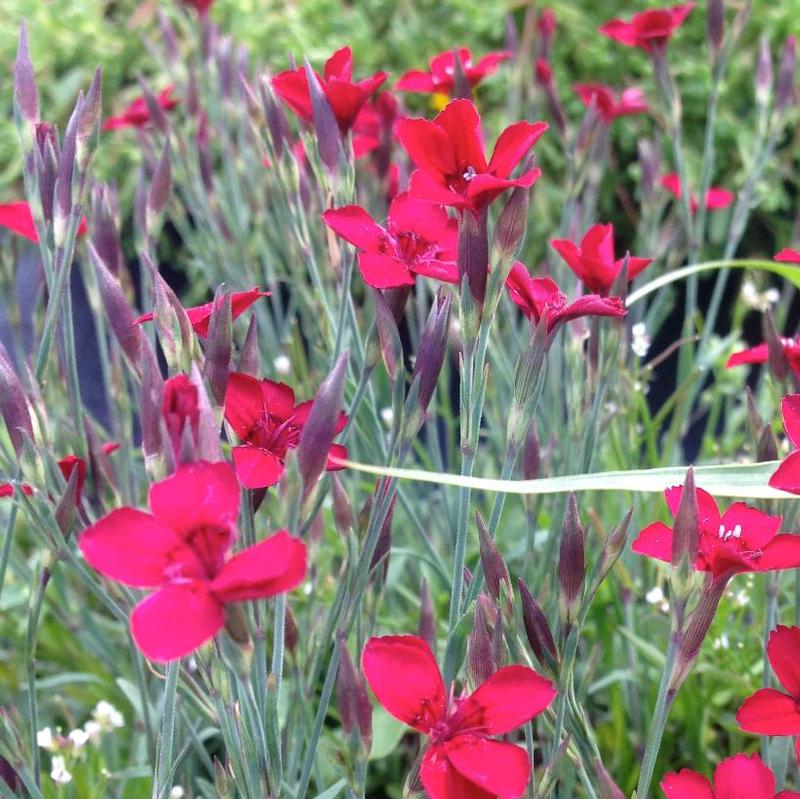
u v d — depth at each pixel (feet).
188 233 1.23
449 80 1.03
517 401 0.63
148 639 0.48
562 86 2.11
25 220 0.80
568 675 0.60
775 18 2.15
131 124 1.20
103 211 0.80
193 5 1.25
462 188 0.61
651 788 0.84
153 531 0.50
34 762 0.71
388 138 0.94
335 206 0.74
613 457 1.02
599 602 0.87
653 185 1.15
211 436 0.52
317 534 0.74
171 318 0.58
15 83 0.71
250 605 0.56
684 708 0.83
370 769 0.95
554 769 0.59
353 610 0.66
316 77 0.72
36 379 0.70
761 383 1.22
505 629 0.61
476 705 0.56
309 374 1.11
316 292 0.83
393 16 2.24
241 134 1.17
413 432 0.64
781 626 0.60
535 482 0.60
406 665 0.57
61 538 0.66
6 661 1.09
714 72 1.02
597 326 0.75
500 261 0.61
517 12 2.17
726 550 0.56
